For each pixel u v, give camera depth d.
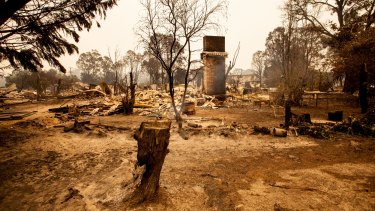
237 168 5.11
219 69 23.58
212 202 3.60
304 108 17.08
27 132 8.85
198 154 6.21
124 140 7.86
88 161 5.68
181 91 26.58
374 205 3.46
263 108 18.06
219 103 20.86
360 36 16.27
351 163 5.33
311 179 4.45
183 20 10.12
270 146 6.93
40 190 4.13
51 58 6.66
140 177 3.60
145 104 18.09
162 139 3.54
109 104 17.75
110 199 3.65
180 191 3.95
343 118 11.55
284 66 18.08
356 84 20.38
